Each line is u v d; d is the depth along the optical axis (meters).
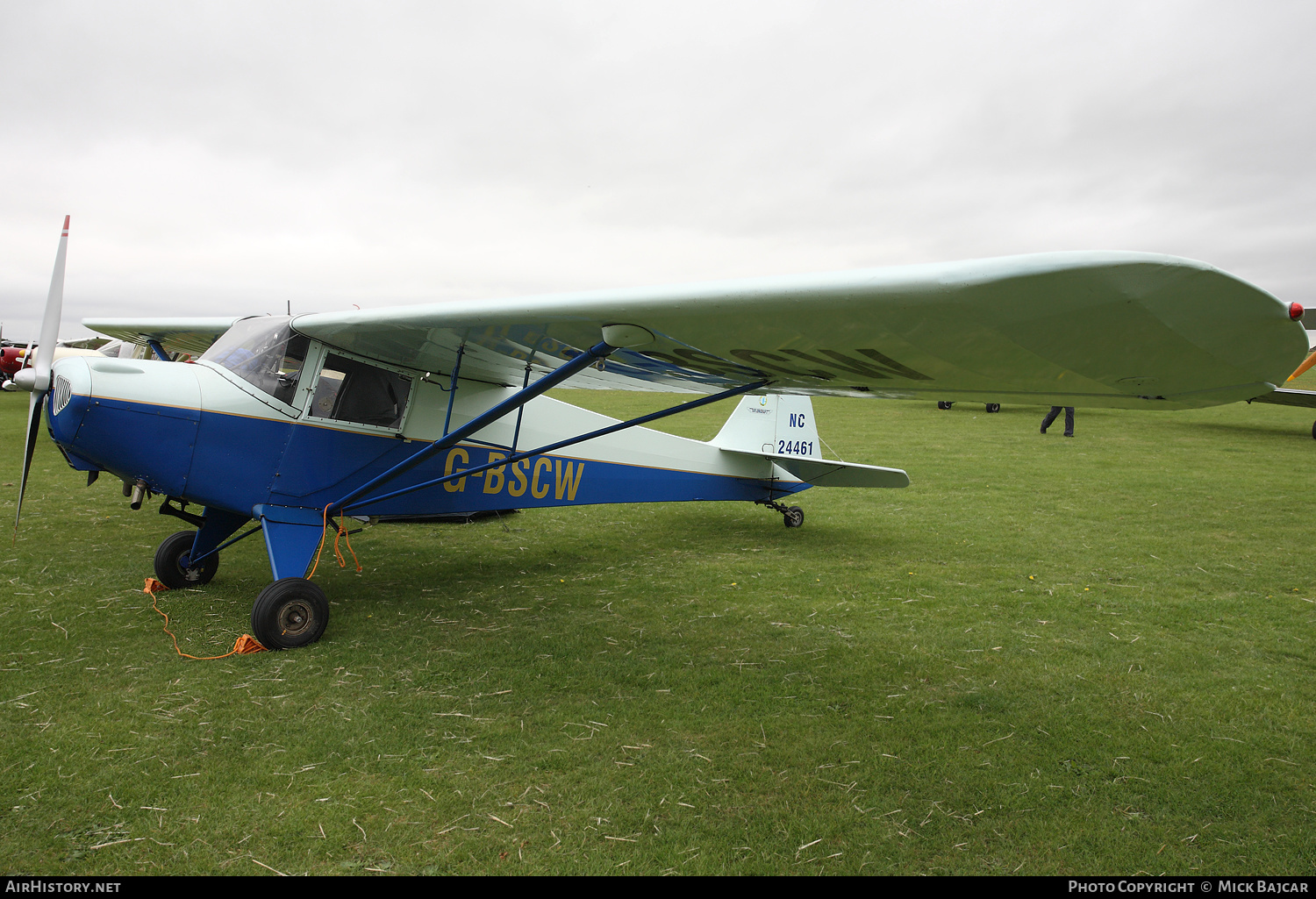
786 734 2.90
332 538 6.63
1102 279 1.86
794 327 2.65
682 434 17.05
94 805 2.29
